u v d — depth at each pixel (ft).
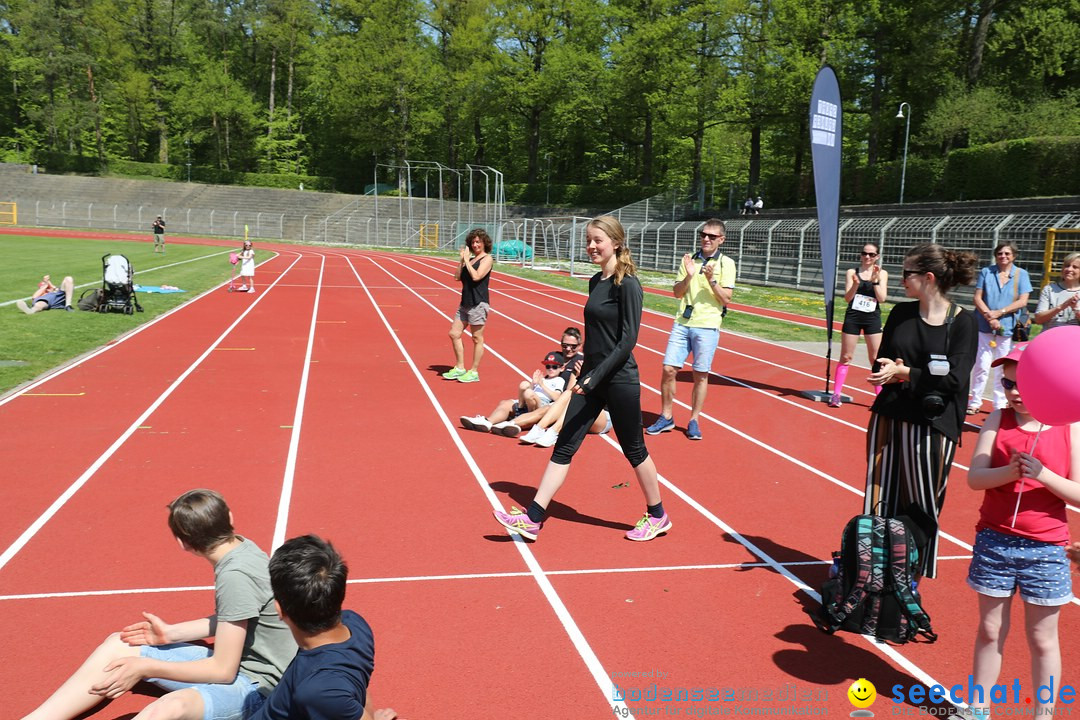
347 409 29.91
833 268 32.86
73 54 249.55
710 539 18.25
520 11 212.23
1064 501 10.63
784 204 159.02
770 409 32.40
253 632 10.57
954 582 16.30
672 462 24.45
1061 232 68.80
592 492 21.39
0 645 12.86
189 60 265.95
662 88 172.04
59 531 17.57
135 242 164.55
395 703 11.48
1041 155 96.22
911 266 13.79
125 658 10.30
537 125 225.97
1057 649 10.59
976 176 105.19
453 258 165.58
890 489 14.32
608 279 16.92
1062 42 107.76
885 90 154.20
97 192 234.58
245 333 48.65
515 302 75.41
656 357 46.06
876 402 14.44
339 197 246.06
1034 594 10.53
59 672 12.13
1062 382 9.64
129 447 24.06
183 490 20.43
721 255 26.89
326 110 264.72
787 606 15.02
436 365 40.16
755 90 154.30
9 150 265.75
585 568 16.42
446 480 21.86
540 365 41.11
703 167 234.38
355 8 240.53
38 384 32.30
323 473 22.13
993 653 11.07
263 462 22.99
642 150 232.73
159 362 38.06
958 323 13.56
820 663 12.98
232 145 275.18
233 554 10.59
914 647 13.58
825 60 142.51
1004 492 10.75
